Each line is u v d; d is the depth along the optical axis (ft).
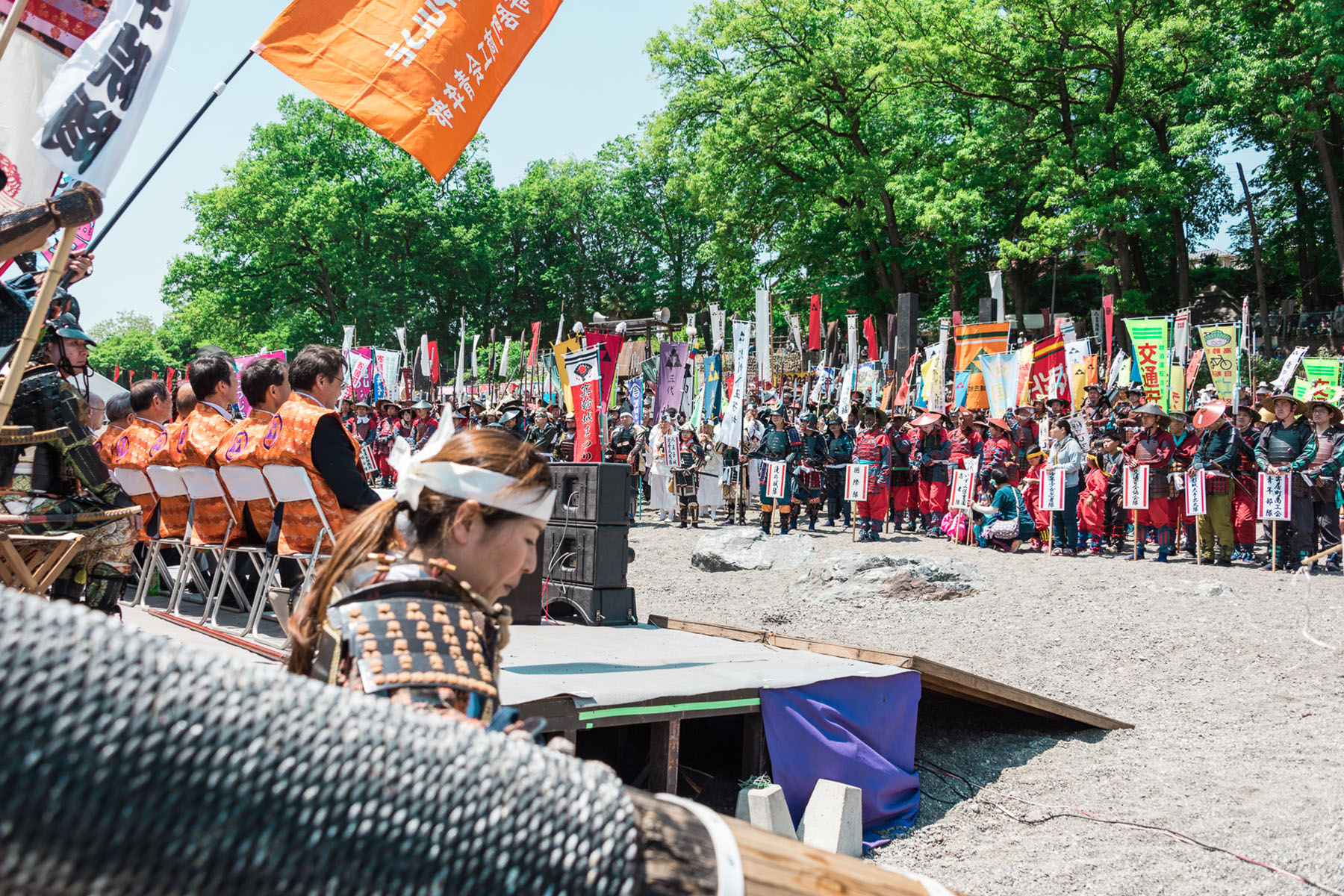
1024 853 15.35
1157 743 19.89
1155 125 111.14
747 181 124.67
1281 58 91.09
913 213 111.75
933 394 60.49
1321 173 123.34
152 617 17.81
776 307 142.72
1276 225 139.03
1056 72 104.06
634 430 63.52
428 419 70.03
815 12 116.67
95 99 11.30
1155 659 25.86
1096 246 98.63
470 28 14.82
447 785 2.79
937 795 17.81
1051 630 28.89
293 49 14.29
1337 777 17.33
